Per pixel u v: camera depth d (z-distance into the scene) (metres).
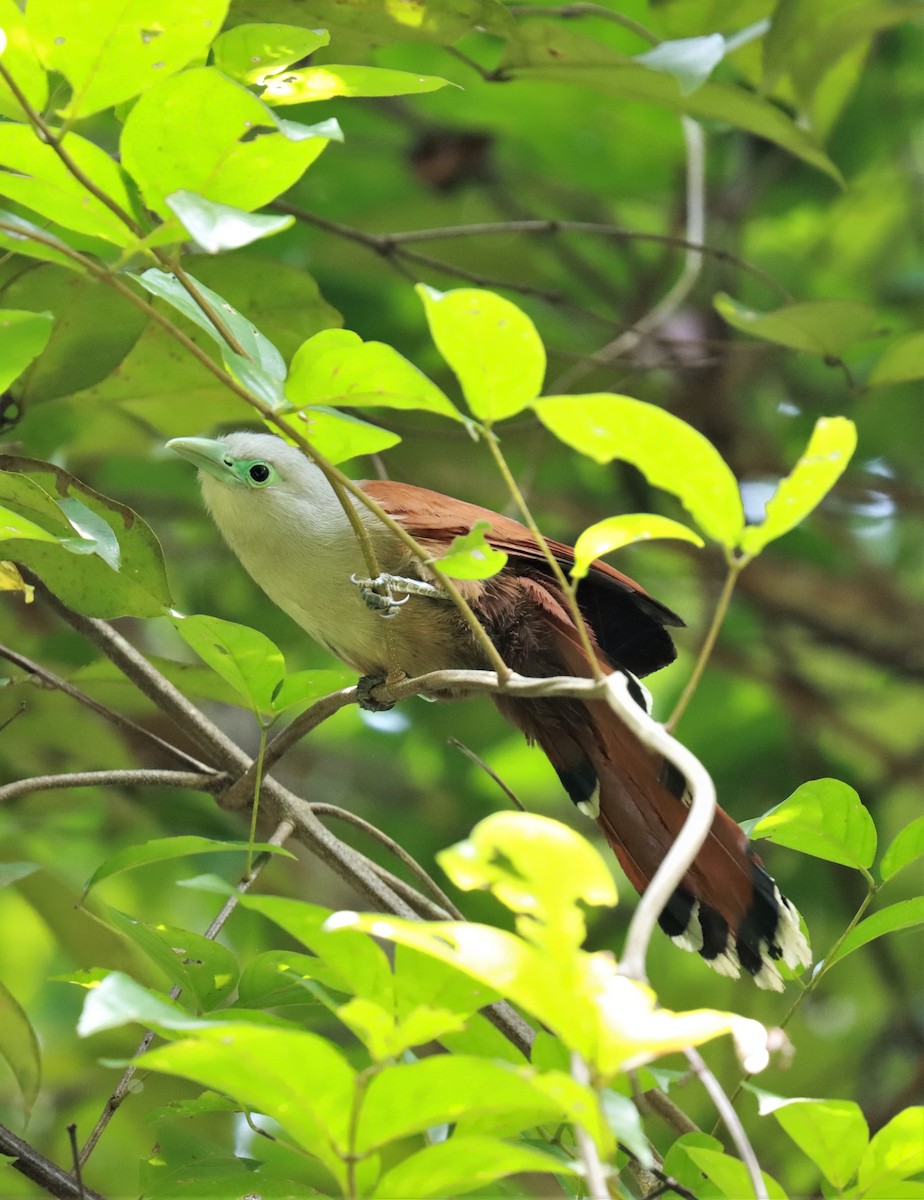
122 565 7.42
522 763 15.41
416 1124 4.14
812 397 15.02
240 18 8.53
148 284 5.71
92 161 5.36
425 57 13.52
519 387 5.04
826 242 16.02
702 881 7.64
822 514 14.81
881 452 15.23
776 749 14.70
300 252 13.69
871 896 6.66
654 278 14.61
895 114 15.12
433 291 4.71
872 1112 12.53
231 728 14.81
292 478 9.12
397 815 14.34
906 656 14.62
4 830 11.64
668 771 7.98
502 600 8.72
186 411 10.34
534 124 14.62
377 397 5.46
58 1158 11.30
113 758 11.48
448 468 13.94
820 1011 14.24
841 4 10.35
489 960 3.95
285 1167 8.46
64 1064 12.20
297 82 6.29
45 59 5.12
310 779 14.59
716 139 15.03
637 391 14.56
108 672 8.74
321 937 4.74
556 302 11.88
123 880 12.95
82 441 12.48
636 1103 5.42
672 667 15.66
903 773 14.37
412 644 8.91
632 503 14.52
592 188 15.30
